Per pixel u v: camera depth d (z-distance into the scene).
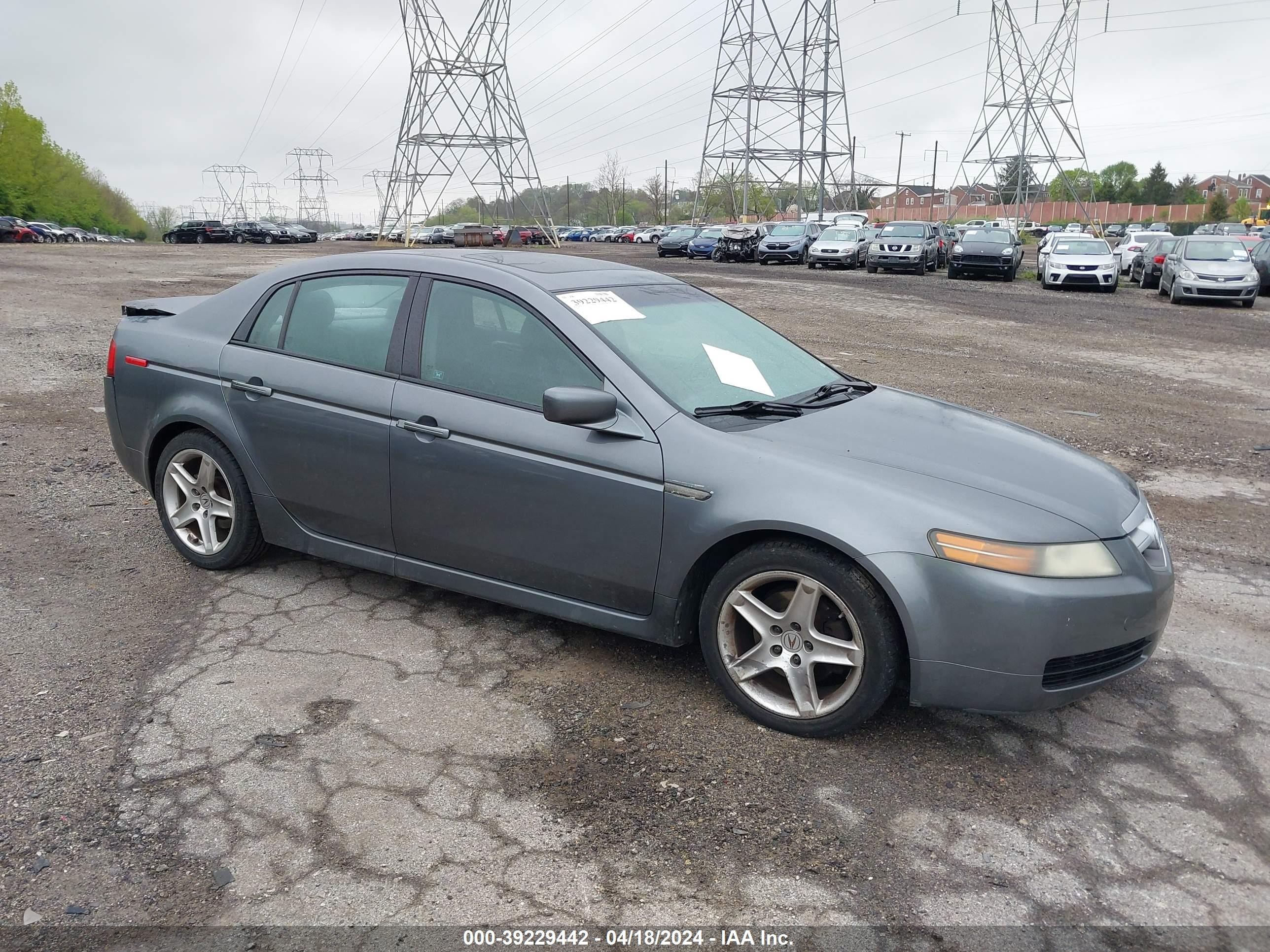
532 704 3.48
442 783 2.98
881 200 142.12
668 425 3.45
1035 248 58.00
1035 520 3.12
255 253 37.28
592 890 2.53
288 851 2.64
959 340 14.14
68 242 68.25
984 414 4.25
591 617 3.65
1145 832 2.83
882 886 2.57
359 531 4.14
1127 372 11.66
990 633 3.02
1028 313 18.22
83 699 3.40
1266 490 6.64
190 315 4.66
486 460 3.70
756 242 37.84
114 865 2.57
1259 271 23.95
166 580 4.51
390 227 61.22
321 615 4.18
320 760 3.08
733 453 3.33
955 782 3.06
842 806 2.92
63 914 2.39
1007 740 3.33
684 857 2.67
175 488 4.65
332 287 4.26
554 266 4.23
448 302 3.95
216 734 3.21
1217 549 5.39
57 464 6.35
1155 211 116.38
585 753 3.17
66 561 4.70
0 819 2.74
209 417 4.39
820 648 3.24
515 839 2.72
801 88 65.56
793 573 3.23
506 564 3.78
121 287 18.42
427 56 60.09
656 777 3.05
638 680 3.68
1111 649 3.15
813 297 20.38
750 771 3.10
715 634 3.41
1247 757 3.25
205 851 2.63
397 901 2.46
